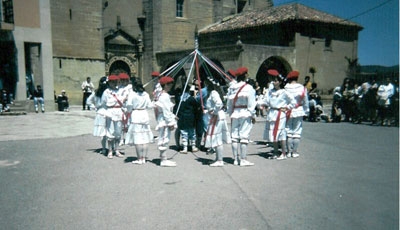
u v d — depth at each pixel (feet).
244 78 21.43
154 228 11.97
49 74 63.26
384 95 35.58
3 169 20.22
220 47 68.13
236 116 21.01
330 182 16.79
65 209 13.76
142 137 21.57
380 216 11.46
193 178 18.34
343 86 46.65
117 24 88.12
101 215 13.15
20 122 45.06
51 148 27.12
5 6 59.11
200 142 27.45
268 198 14.92
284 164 21.54
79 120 47.98
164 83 21.02
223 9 104.88
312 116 46.80
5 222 12.50
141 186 16.88
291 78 24.34
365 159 21.50
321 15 75.10
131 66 91.97
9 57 59.16
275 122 22.71
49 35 62.80
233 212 13.38
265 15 80.18
